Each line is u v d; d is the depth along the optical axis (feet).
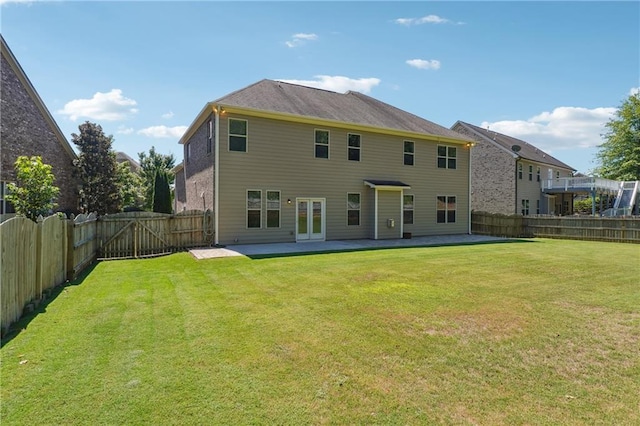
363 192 51.85
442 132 60.18
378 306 17.21
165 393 9.34
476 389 9.74
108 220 34.83
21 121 41.24
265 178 44.19
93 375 10.22
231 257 32.99
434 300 18.34
